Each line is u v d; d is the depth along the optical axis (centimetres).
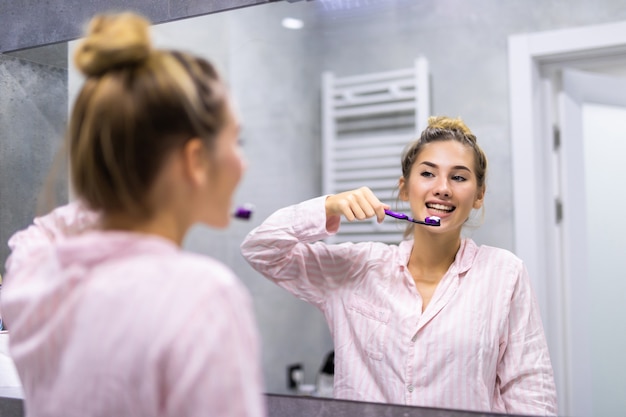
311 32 133
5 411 142
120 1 147
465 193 116
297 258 126
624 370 105
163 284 56
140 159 59
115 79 59
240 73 138
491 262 114
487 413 111
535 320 110
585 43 110
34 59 155
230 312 57
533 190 112
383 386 117
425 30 123
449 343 114
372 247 122
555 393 108
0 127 159
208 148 61
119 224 63
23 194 154
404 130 124
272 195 136
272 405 128
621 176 106
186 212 63
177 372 53
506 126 115
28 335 62
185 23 142
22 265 70
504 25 116
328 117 132
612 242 106
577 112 110
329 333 124
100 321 57
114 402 55
